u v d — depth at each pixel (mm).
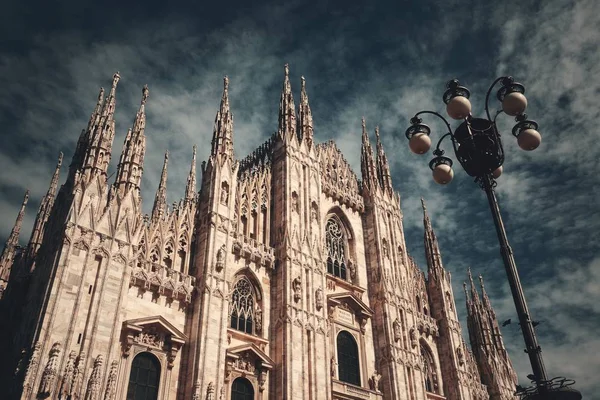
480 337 69062
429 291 66500
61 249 33656
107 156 39062
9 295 42781
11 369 33375
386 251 60875
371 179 65375
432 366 60156
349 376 50344
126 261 36562
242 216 49344
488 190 20984
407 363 54344
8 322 39688
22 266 45062
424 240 71000
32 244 46469
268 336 45156
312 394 43625
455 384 59312
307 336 46312
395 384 51688
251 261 46844
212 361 38094
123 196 38969
